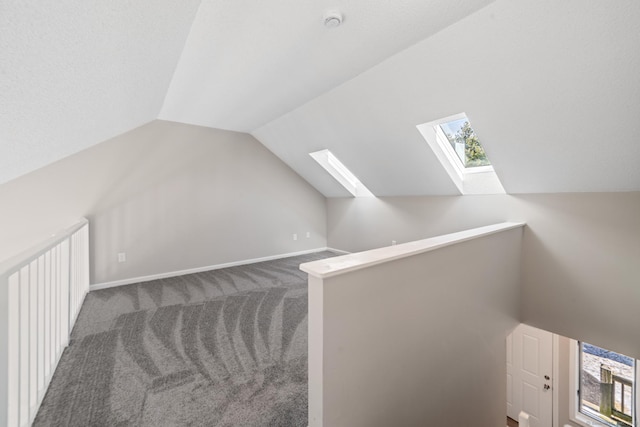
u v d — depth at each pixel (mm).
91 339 2303
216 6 1555
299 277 3947
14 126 1250
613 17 1467
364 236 4957
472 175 3398
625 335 2371
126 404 1600
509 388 3791
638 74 1622
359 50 2133
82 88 1387
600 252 2475
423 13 1724
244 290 3441
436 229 3879
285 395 1698
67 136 1939
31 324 1499
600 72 1705
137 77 1782
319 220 5578
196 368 1938
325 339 1210
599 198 2467
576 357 3311
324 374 1215
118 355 2082
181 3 1257
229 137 4379
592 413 3264
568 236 2650
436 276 1766
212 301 3100
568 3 1506
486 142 2629
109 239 3480
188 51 1986
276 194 4957
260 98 3055
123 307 2926
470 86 2195
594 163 2254
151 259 3785
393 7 1660
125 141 3521
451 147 3340
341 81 2688
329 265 1268
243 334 2406
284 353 2129
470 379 2125
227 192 4402
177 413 1546
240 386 1767
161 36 1460
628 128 1904
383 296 1439
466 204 3514
